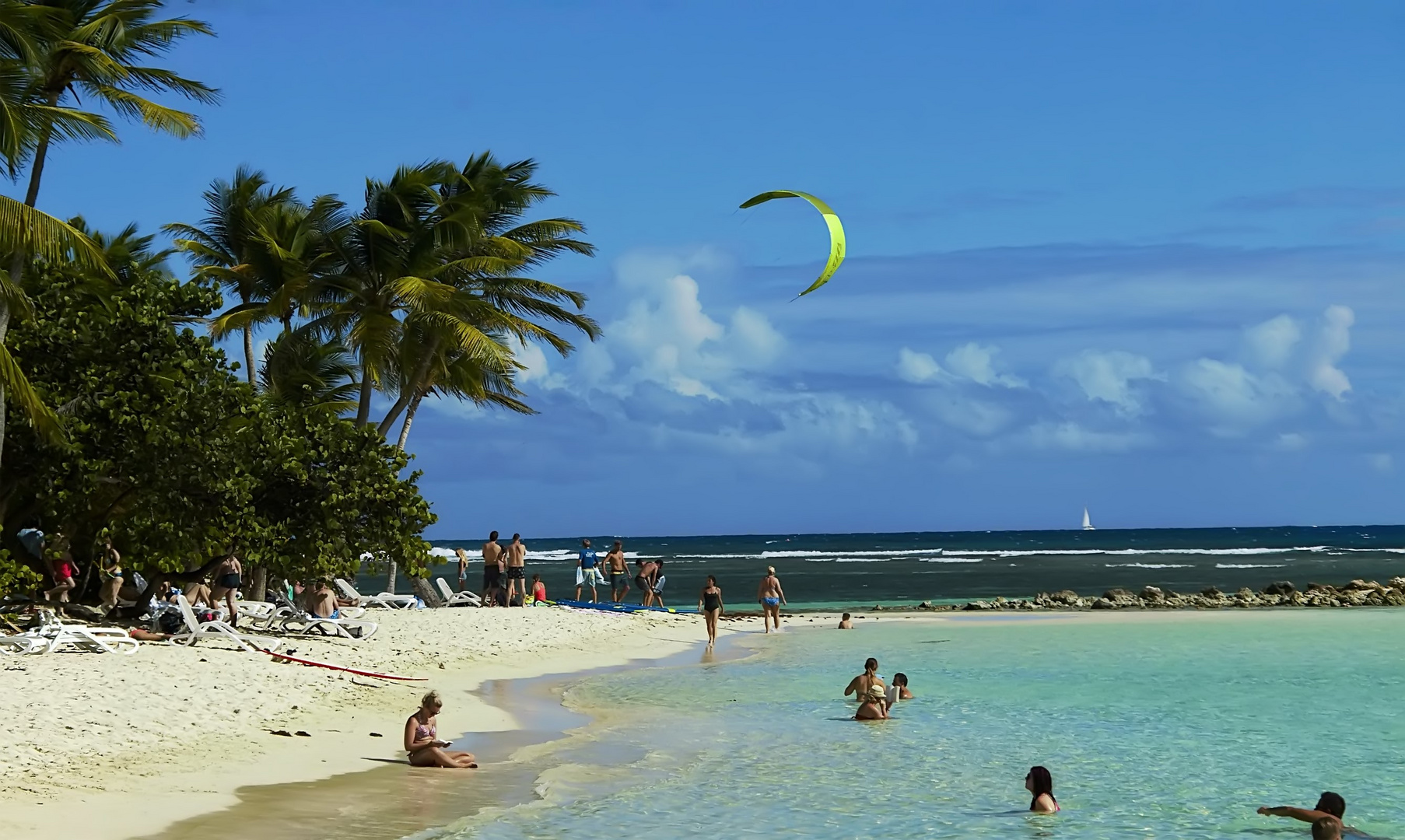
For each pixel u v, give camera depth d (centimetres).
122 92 2445
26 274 2523
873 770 1477
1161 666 2622
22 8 2206
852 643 3142
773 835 1159
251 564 2669
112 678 1822
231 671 2005
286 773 1367
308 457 2684
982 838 1166
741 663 2698
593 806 1270
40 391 2373
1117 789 1383
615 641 3150
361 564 2822
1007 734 1745
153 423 2367
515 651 2830
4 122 2058
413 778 1377
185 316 2714
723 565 11000
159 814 1144
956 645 3105
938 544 18962
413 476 2784
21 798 1161
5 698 1605
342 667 2308
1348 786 1405
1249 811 1286
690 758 1545
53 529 2644
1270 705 2033
